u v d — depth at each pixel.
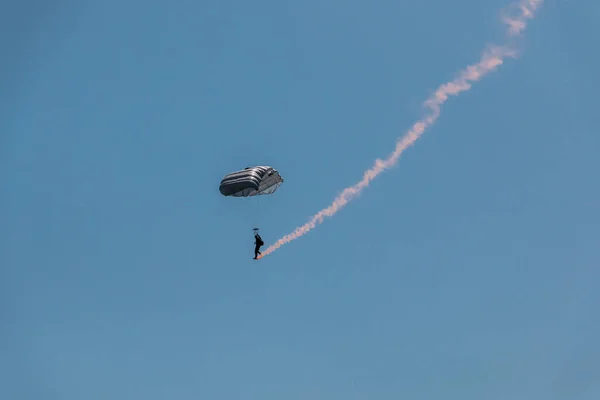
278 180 95.50
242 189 89.00
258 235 94.69
